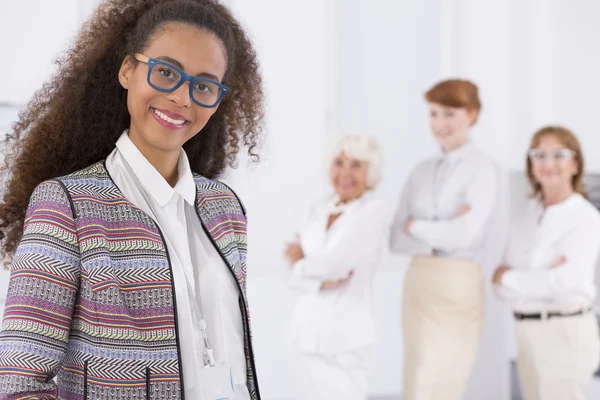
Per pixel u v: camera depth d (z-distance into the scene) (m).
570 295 3.20
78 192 1.09
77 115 1.25
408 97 4.81
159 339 1.09
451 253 3.46
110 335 1.05
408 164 4.82
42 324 1.00
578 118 4.03
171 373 1.09
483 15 4.43
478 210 3.38
